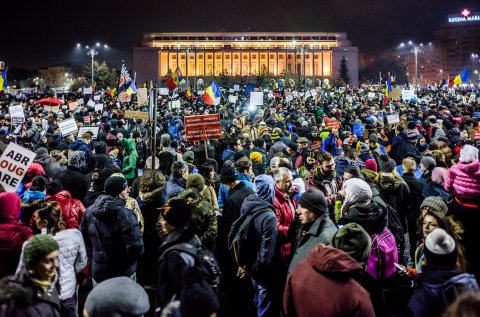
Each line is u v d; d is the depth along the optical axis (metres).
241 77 115.81
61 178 8.16
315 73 135.75
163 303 3.79
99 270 5.52
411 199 7.29
